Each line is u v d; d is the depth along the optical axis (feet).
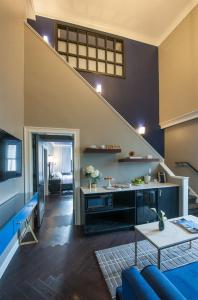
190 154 15.56
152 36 18.49
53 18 15.78
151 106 18.84
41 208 12.56
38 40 11.44
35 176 11.28
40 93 11.30
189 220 8.14
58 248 8.78
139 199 11.19
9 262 7.61
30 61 11.22
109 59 17.66
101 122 12.46
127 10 15.49
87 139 12.09
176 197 12.20
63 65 11.83
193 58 14.80
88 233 10.03
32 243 9.28
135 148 13.23
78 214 11.75
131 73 18.20
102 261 7.59
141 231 7.10
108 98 17.30
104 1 14.70
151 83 18.92
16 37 9.62
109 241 9.45
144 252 8.24
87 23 16.66
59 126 11.55
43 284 6.38
